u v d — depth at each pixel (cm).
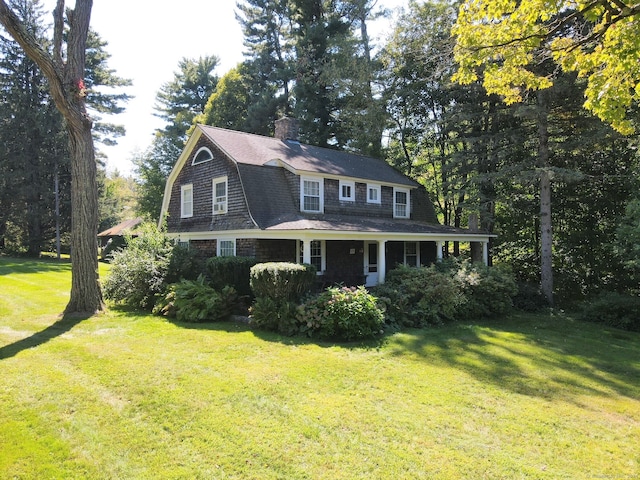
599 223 1691
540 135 1496
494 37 668
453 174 1961
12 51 2820
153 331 891
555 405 538
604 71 639
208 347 766
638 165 1427
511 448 418
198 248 1576
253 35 3089
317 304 916
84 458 390
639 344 968
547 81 730
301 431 443
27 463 380
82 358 683
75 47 1018
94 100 3028
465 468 378
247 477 361
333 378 613
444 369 678
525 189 1839
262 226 1254
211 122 3086
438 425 466
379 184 1716
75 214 1076
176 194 1717
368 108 2166
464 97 1842
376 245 1683
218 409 494
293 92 2558
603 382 648
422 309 1094
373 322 893
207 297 1050
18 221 2970
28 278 1742
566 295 1723
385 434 440
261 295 987
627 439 447
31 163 2869
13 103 2808
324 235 1166
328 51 2475
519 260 1995
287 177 1450
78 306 1070
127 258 1215
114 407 498
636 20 546
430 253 1906
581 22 879
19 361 663
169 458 391
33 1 2859
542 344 903
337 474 366
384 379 617
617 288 1616
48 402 510
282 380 597
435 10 1825
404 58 1984
